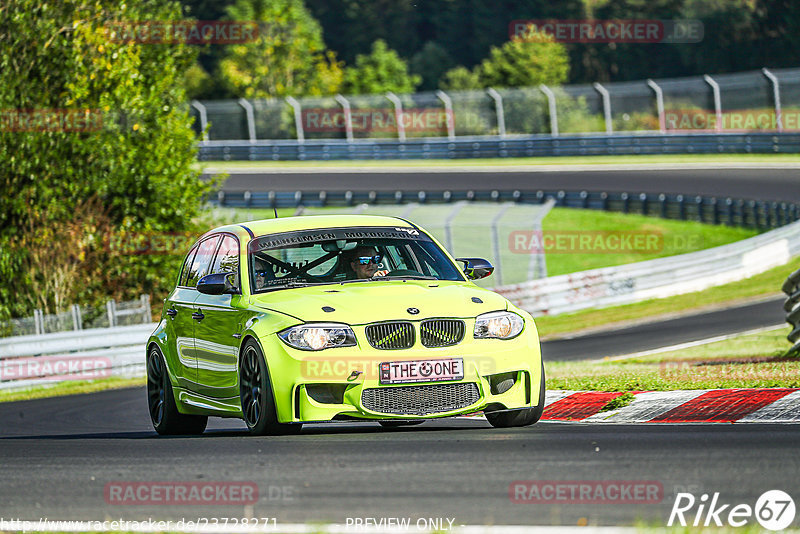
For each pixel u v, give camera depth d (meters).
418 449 23.03
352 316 26.97
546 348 71.88
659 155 181.75
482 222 120.50
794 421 28.31
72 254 84.94
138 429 40.69
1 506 18.39
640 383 36.44
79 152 86.25
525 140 189.62
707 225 138.88
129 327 69.44
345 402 26.48
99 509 17.77
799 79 182.75
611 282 93.31
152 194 92.06
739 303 88.38
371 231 31.70
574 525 15.36
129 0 88.75
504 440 24.36
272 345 26.98
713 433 25.20
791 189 147.88
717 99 179.62
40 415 48.88
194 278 33.69
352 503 17.33
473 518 15.99
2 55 82.31
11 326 68.94
